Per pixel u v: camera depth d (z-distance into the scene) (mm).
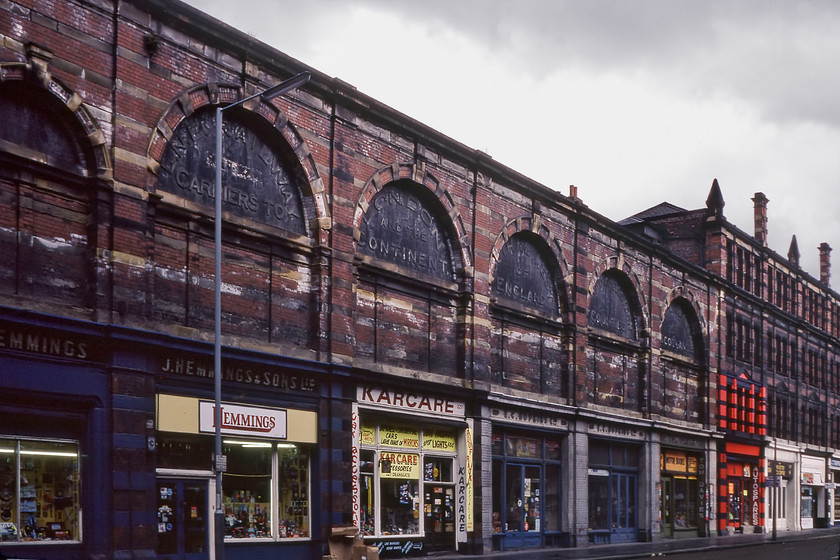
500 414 29844
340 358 23562
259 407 21406
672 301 42562
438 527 27156
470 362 28562
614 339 37219
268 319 22203
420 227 27641
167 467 19344
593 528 35094
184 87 20250
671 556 29469
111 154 18438
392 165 26016
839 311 68688
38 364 16797
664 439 40500
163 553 18969
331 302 23516
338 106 24328
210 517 20125
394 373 25391
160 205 19609
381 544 24625
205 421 20000
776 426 54094
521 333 31891
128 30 19047
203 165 20891
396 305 26375
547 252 33375
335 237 23812
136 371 18359
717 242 47969
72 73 17875
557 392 33594
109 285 18141
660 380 40812
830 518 62344
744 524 49125
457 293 28547
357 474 23812
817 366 62625
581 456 33844
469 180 29266
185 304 20109
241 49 21578
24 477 16750
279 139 22734
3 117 16984
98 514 17453
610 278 37938
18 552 16203
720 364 46500
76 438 17594
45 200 17469
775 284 56250
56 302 17438
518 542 30500
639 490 38750
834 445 64688
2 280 16625
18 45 16953
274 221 22688
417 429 26750
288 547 21797
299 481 22609
